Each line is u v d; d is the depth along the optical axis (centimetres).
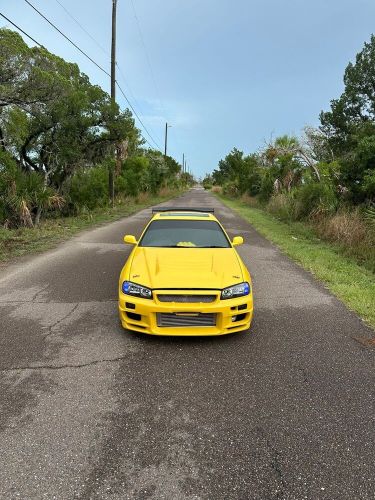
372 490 227
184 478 234
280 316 501
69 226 1385
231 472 240
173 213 646
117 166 2102
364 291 597
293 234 1237
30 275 694
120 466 243
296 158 1977
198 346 408
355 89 2366
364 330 459
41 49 1276
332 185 1362
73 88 1383
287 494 224
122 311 415
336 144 2245
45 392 321
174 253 488
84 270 734
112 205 2139
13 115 1259
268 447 262
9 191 1236
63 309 517
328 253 904
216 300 395
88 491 224
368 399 318
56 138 1458
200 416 293
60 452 254
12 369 357
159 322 396
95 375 349
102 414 294
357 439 270
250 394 322
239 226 1488
